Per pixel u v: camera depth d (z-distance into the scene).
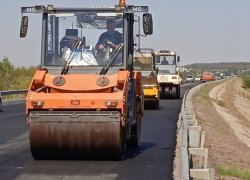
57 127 10.16
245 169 12.93
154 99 27.98
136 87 12.78
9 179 8.87
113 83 10.45
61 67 11.12
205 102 39.16
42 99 10.16
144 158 11.29
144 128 18.31
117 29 11.17
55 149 10.34
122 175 9.29
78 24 11.25
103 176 9.17
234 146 17.55
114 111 10.10
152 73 31.14
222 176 11.16
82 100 10.09
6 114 24.41
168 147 13.26
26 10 11.16
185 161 6.90
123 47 11.10
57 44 11.22
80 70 11.09
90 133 10.10
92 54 11.16
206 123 23.78
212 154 14.13
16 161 10.72
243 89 92.19
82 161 10.62
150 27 10.77
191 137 9.42
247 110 53.38
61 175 9.21
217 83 86.12
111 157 10.55
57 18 11.27
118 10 11.14
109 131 10.09
